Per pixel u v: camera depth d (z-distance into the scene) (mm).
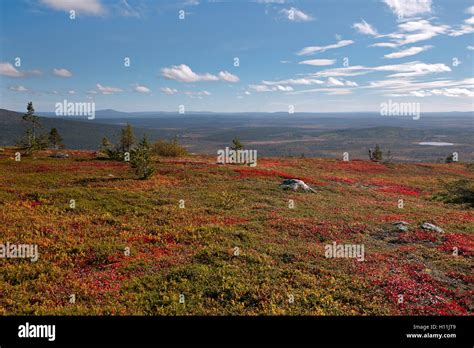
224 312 13734
